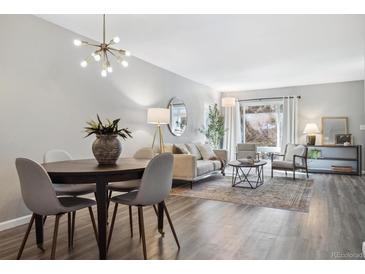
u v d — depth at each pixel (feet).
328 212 10.57
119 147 7.80
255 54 14.52
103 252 6.46
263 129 25.64
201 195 13.55
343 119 21.94
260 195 13.56
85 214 10.48
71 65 11.34
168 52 14.24
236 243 7.59
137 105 15.42
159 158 6.60
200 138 23.25
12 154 9.18
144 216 10.16
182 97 20.26
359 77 20.40
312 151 22.02
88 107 12.18
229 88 25.54
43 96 10.19
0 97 8.82
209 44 12.91
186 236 8.14
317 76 20.06
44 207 6.04
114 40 8.68
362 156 21.40
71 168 6.68
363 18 9.93
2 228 8.80
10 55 9.09
